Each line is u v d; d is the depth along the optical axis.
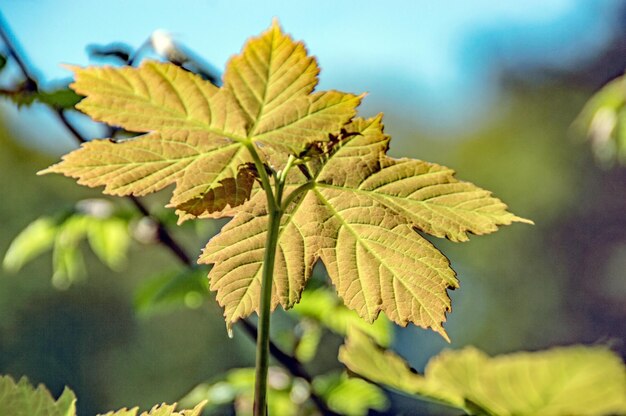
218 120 0.63
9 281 6.90
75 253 1.63
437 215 0.67
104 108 0.63
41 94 1.09
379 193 0.66
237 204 0.65
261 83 0.63
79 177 0.64
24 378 0.66
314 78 0.63
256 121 0.63
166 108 0.63
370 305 0.67
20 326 6.95
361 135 0.66
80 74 0.62
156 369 6.77
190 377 6.73
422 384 0.58
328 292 1.33
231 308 0.67
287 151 0.63
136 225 1.49
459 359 0.56
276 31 0.62
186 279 1.38
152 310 1.44
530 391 0.56
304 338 1.36
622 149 1.90
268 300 0.62
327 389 1.27
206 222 1.46
